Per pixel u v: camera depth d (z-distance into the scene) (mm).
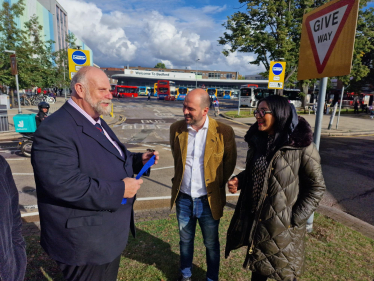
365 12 21359
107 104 1543
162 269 2439
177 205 2258
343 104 36312
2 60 17562
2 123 11141
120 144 1799
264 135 1905
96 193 1338
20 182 5223
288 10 18766
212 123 2141
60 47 59406
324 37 2764
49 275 2307
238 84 76125
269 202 1732
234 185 1993
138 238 2992
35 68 20250
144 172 1905
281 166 1694
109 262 1525
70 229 1382
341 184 5520
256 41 19188
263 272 1792
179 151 2188
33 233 3137
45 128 1326
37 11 44750
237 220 1982
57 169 1288
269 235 1746
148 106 27906
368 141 11148
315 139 2996
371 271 2477
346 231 3240
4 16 18188
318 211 3877
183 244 2244
